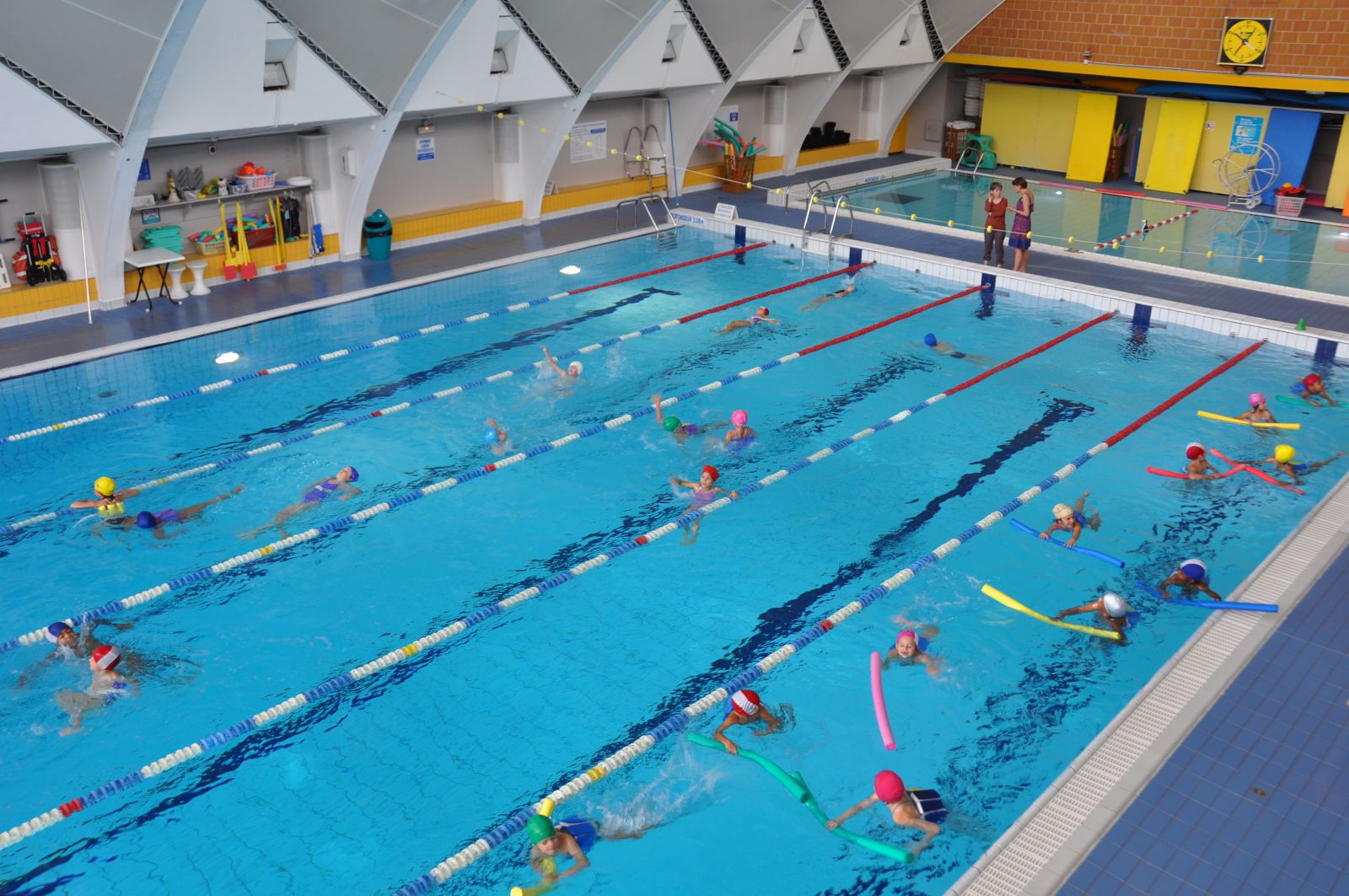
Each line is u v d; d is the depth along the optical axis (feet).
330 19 41.86
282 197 47.83
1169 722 19.66
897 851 17.49
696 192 65.51
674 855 17.57
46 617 23.68
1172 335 41.42
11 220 40.34
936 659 22.40
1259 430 32.83
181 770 19.34
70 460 30.96
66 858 17.46
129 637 23.04
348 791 18.92
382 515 28.17
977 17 67.92
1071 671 21.98
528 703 21.20
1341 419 33.50
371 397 35.58
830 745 19.99
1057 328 42.29
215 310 43.04
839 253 52.65
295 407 34.73
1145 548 26.43
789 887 16.96
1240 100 61.82
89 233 41.42
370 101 45.47
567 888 16.93
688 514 28.25
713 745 19.98
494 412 34.42
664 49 55.31
